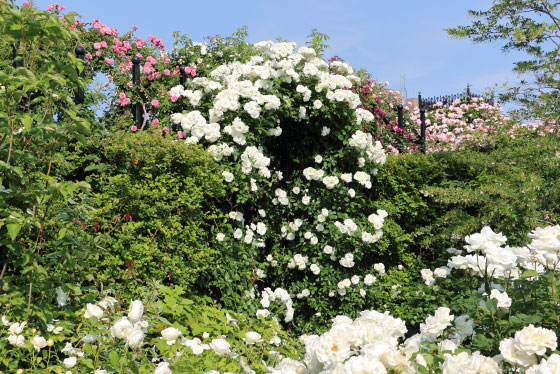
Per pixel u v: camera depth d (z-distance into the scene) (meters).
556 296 2.98
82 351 2.98
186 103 6.23
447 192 6.78
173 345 3.00
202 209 5.48
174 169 4.90
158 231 4.65
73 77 2.97
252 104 5.66
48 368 2.76
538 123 11.28
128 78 6.82
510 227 6.38
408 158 7.52
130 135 4.94
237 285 5.43
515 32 11.10
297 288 6.18
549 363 2.14
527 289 3.06
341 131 6.35
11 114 2.72
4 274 3.29
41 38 2.85
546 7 11.21
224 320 3.92
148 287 4.00
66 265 3.07
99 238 3.78
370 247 6.60
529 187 6.35
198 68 7.75
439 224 7.09
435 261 6.98
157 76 6.88
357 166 6.63
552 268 3.30
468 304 3.29
